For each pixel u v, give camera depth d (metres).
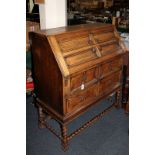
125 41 2.90
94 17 3.68
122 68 2.64
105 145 2.22
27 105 2.95
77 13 3.79
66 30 2.05
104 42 2.29
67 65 1.80
